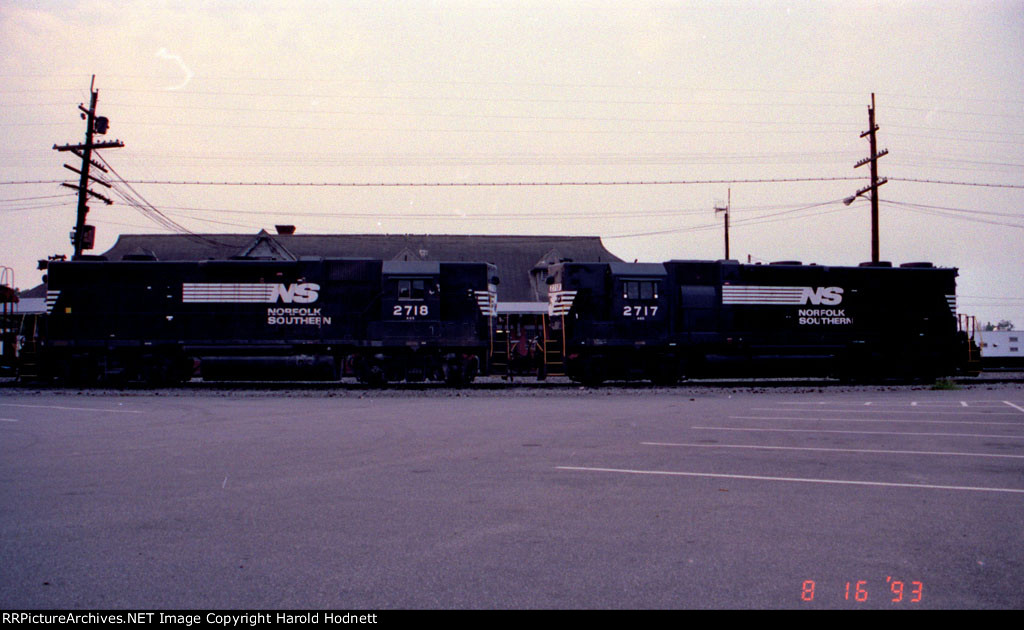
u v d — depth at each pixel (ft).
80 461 27.32
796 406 50.01
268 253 142.61
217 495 21.39
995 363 109.19
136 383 73.36
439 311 69.82
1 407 49.70
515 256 147.95
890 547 16.03
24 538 16.90
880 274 77.46
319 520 18.44
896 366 76.89
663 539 16.67
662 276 72.69
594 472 24.79
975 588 13.57
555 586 13.70
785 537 16.79
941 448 29.99
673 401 54.65
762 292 74.28
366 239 153.79
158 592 13.50
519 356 72.84
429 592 13.42
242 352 69.05
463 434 35.04
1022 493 21.34
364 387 69.10
